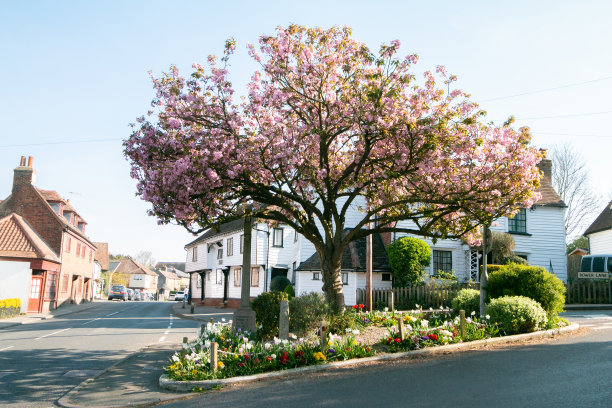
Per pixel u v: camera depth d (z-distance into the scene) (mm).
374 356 10531
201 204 11719
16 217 35125
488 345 11484
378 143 12234
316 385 8492
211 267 44188
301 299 13289
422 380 8305
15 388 9523
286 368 9844
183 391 9016
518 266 14797
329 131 12102
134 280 106438
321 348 10469
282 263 35094
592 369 8375
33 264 32188
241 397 8078
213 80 11688
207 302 44094
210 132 11539
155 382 9938
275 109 12531
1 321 24859
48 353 13828
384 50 11070
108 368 11461
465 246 26703
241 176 11953
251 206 16172
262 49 12023
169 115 11867
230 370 9711
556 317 14141
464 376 8414
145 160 11766
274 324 14117
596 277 23672
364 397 7457
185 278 137375
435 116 11000
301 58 11742
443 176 12117
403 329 11414
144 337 17562
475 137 11547
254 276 35719
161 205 11594
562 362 9102
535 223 28375
